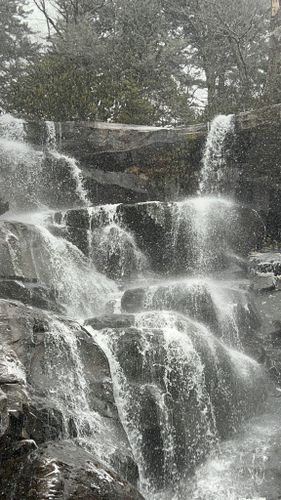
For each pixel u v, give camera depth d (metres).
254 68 20.48
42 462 5.21
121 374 7.45
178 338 8.02
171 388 7.65
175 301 9.48
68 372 6.80
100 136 14.02
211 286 10.15
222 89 20.78
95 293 10.54
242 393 8.53
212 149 14.10
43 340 6.89
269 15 21.59
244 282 11.12
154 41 19.09
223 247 12.18
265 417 8.60
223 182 14.11
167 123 17.77
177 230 12.05
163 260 12.01
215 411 8.02
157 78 18.52
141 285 11.15
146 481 6.97
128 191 13.89
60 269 10.30
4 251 9.26
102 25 20.95
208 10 20.08
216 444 7.79
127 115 16.12
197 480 7.20
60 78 16.06
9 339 6.64
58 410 6.05
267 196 13.70
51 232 11.31
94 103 15.62
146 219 11.96
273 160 13.66
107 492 5.12
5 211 12.99
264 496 6.75
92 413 6.57
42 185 13.56
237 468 7.30
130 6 19.53
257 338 9.76
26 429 5.56
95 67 17.81
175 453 7.31
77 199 13.70
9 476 5.17
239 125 13.75
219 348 8.62
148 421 7.18
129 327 7.98
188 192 14.18
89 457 5.51
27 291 8.73
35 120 14.40
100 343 7.71
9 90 19.14
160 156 14.09
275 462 7.30
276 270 11.40
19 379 5.97
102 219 11.77
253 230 12.76
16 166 13.55
